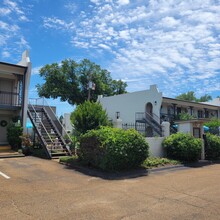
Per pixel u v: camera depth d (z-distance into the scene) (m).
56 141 16.72
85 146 11.81
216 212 5.98
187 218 5.57
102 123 15.07
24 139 16.83
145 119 27.39
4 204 6.32
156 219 5.49
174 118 28.55
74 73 40.66
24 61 19.56
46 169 11.23
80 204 6.42
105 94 43.00
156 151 14.70
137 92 29.19
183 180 9.66
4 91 19.50
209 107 37.03
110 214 5.75
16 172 10.38
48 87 39.41
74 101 40.84
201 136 16.73
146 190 7.98
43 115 20.00
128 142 11.14
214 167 13.73
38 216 5.54
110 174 10.29
